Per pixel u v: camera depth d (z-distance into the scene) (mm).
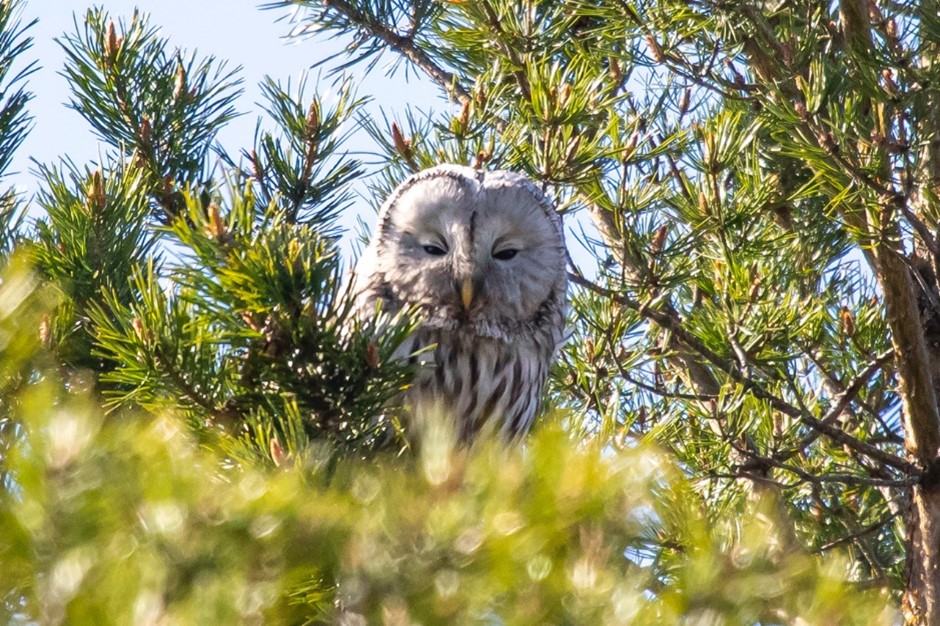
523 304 9477
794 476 10477
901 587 10242
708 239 10242
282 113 9266
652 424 9711
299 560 3018
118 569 2748
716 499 9125
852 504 11273
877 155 8047
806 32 9266
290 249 5863
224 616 2777
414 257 9344
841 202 8477
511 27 9703
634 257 9797
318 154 9297
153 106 9211
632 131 9922
